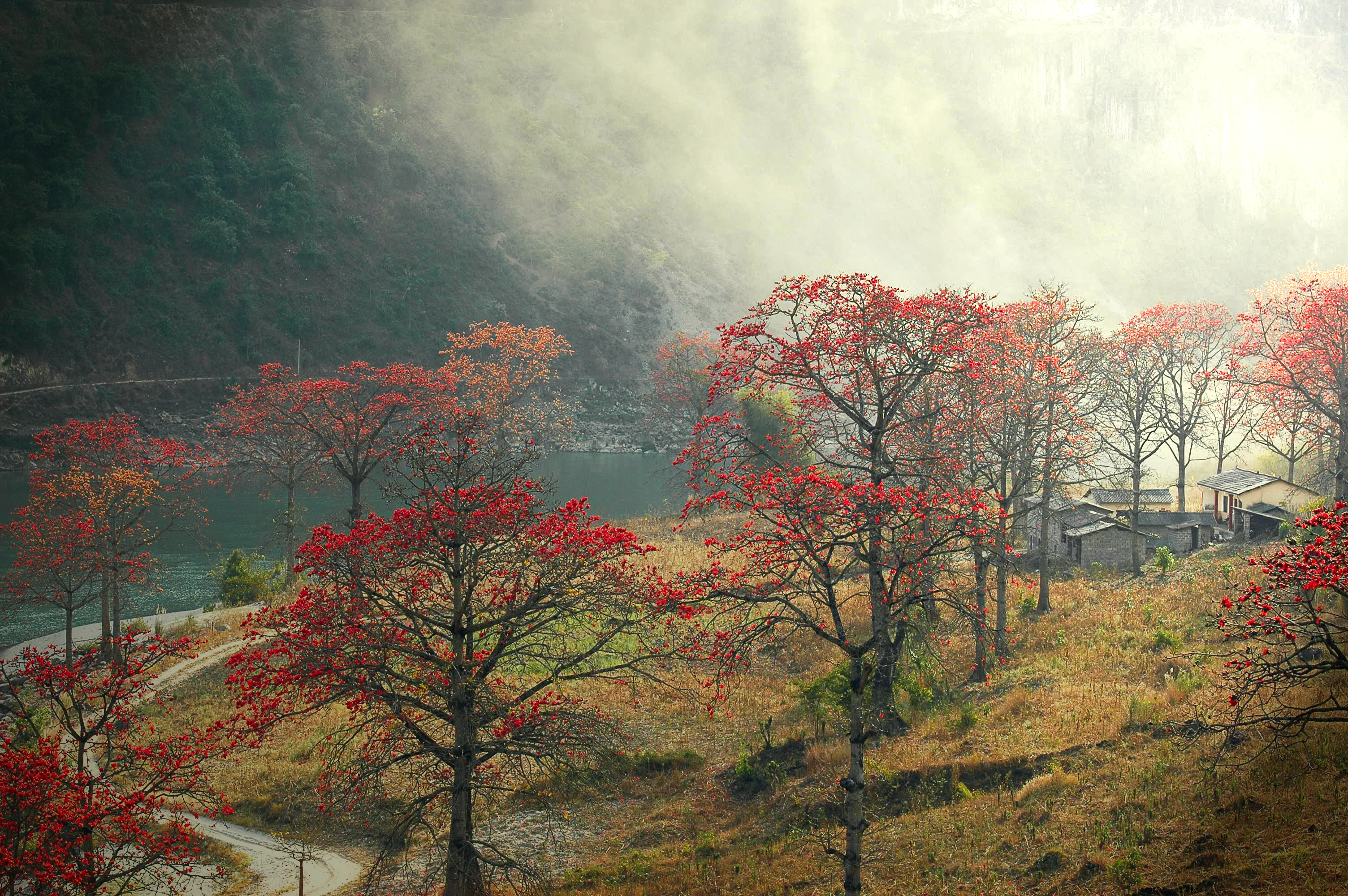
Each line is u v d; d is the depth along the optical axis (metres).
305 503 102.12
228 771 33.03
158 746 23.53
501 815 28.86
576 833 27.11
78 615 59.56
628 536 23.78
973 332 27.12
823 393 24.44
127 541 60.88
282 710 36.97
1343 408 41.22
